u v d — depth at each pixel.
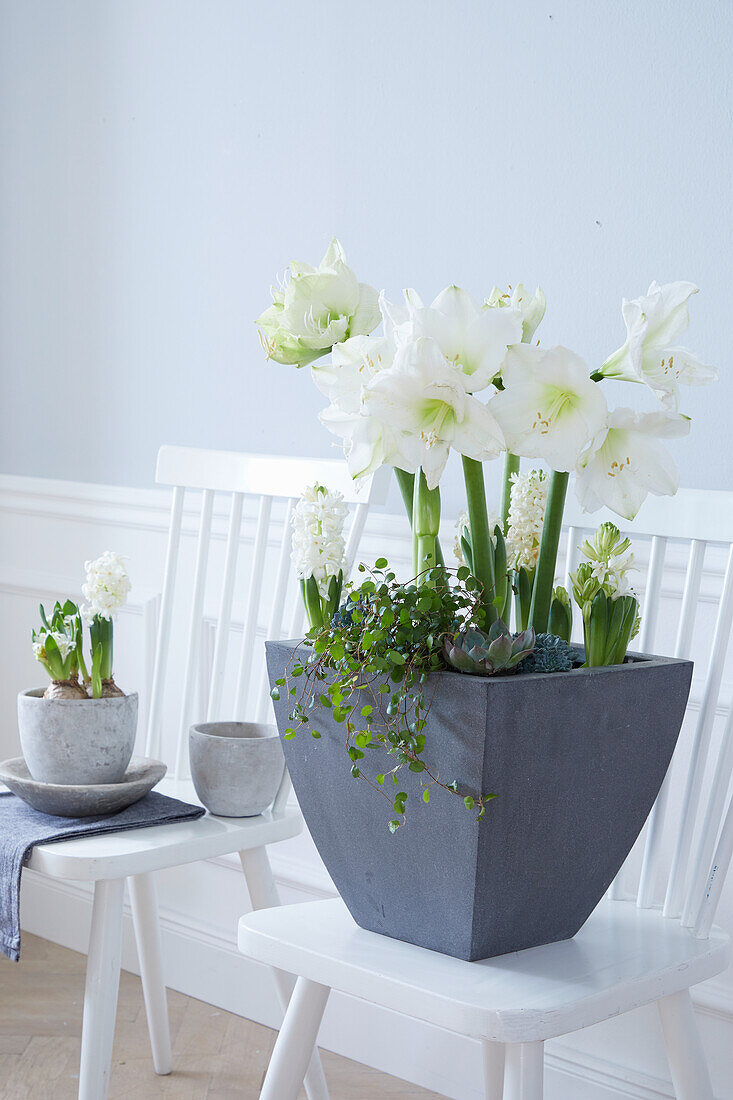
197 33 1.95
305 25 1.82
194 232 1.98
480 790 0.86
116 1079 1.72
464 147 1.66
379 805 0.93
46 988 2.02
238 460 1.60
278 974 1.41
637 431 0.85
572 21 1.55
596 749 0.92
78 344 2.15
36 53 2.17
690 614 1.24
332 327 0.95
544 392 0.83
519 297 0.95
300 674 0.96
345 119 1.79
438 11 1.68
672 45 1.46
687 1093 1.05
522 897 0.93
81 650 1.32
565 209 1.57
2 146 2.24
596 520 1.33
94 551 2.12
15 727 2.25
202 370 1.98
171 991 2.05
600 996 0.89
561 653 0.93
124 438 2.09
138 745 2.06
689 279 1.47
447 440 0.81
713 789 1.13
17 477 2.22
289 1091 1.03
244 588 1.92
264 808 1.35
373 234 1.77
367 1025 1.80
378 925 1.00
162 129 2.01
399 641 0.89
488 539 0.94
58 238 2.17
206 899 2.00
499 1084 1.30
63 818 1.29
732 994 1.45
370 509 1.80
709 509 1.22
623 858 0.99
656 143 1.48
